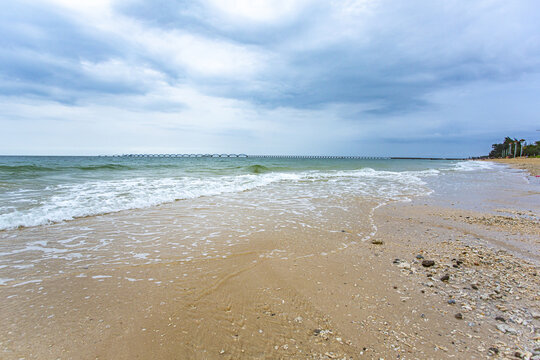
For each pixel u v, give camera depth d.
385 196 11.52
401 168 36.00
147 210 8.05
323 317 3.08
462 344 2.63
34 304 3.21
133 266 4.30
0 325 2.80
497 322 2.99
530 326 2.91
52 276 3.91
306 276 4.08
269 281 3.91
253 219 7.35
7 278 3.80
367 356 2.47
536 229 6.86
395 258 4.87
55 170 18.12
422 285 3.86
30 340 2.61
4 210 7.05
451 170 33.34
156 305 3.25
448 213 8.57
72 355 2.44
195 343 2.63
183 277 3.97
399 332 2.82
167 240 5.53
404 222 7.43
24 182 12.15
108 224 6.53
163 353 2.49
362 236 6.12
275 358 2.45
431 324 2.96
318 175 20.84
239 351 2.53
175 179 15.74
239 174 20.12
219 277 3.99
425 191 13.42
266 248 5.21
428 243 5.73
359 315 3.12
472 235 6.34
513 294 3.62
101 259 4.54
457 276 4.15
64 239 5.42
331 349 2.56
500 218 7.97
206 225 6.68
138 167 24.64
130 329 2.81
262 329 2.85
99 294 3.46
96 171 19.72
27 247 4.95
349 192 12.46
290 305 3.31
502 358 2.43
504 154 123.31
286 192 12.20
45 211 7.18
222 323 2.94
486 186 15.97
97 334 2.72
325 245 5.46
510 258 4.92
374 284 3.88
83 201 8.59
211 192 11.49
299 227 6.69
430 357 2.46
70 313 3.05
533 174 26.02
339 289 3.71
